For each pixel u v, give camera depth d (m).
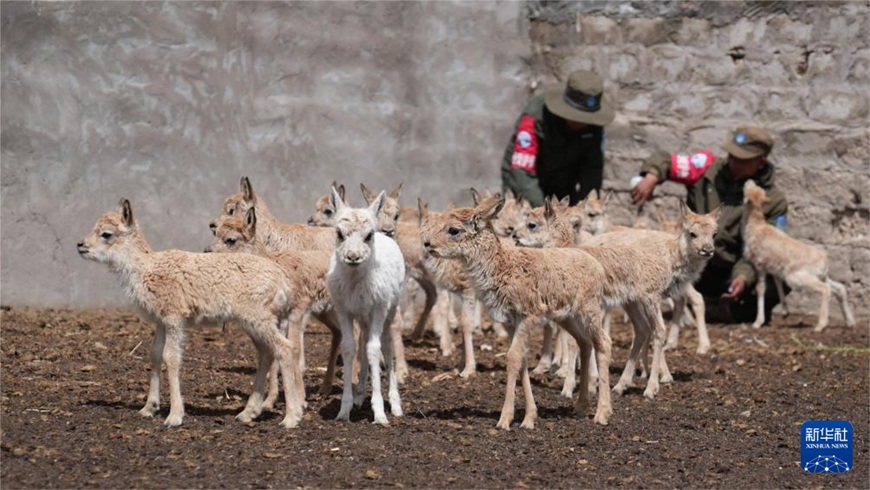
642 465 8.89
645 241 12.45
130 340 12.80
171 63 15.46
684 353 14.12
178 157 15.52
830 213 17.06
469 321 11.95
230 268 9.19
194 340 12.95
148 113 15.33
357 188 16.83
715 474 8.74
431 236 9.55
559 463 8.77
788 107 17.34
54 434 8.76
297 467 8.24
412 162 17.30
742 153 16.05
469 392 11.19
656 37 18.03
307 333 14.01
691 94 17.88
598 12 18.25
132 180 15.23
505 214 14.70
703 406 11.16
